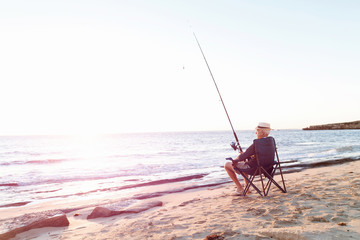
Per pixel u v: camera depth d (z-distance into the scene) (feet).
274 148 14.25
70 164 54.29
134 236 9.63
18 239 11.76
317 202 11.71
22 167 50.65
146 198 20.07
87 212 16.62
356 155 42.75
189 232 9.26
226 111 16.35
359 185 14.89
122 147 125.49
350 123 443.32
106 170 41.19
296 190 15.06
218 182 25.44
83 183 29.78
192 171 35.99
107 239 9.86
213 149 89.40
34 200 21.59
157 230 10.02
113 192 23.62
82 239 10.68
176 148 102.27
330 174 21.61
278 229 8.20
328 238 7.20
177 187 23.66
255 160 14.06
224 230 8.98
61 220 13.56
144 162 52.03
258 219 9.92
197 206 14.15
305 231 7.75
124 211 15.11
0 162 60.90
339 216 9.36
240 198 14.70
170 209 14.34
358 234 7.45
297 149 67.05
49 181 32.07
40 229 12.92
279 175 25.91
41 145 170.30
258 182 21.83
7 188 27.66
